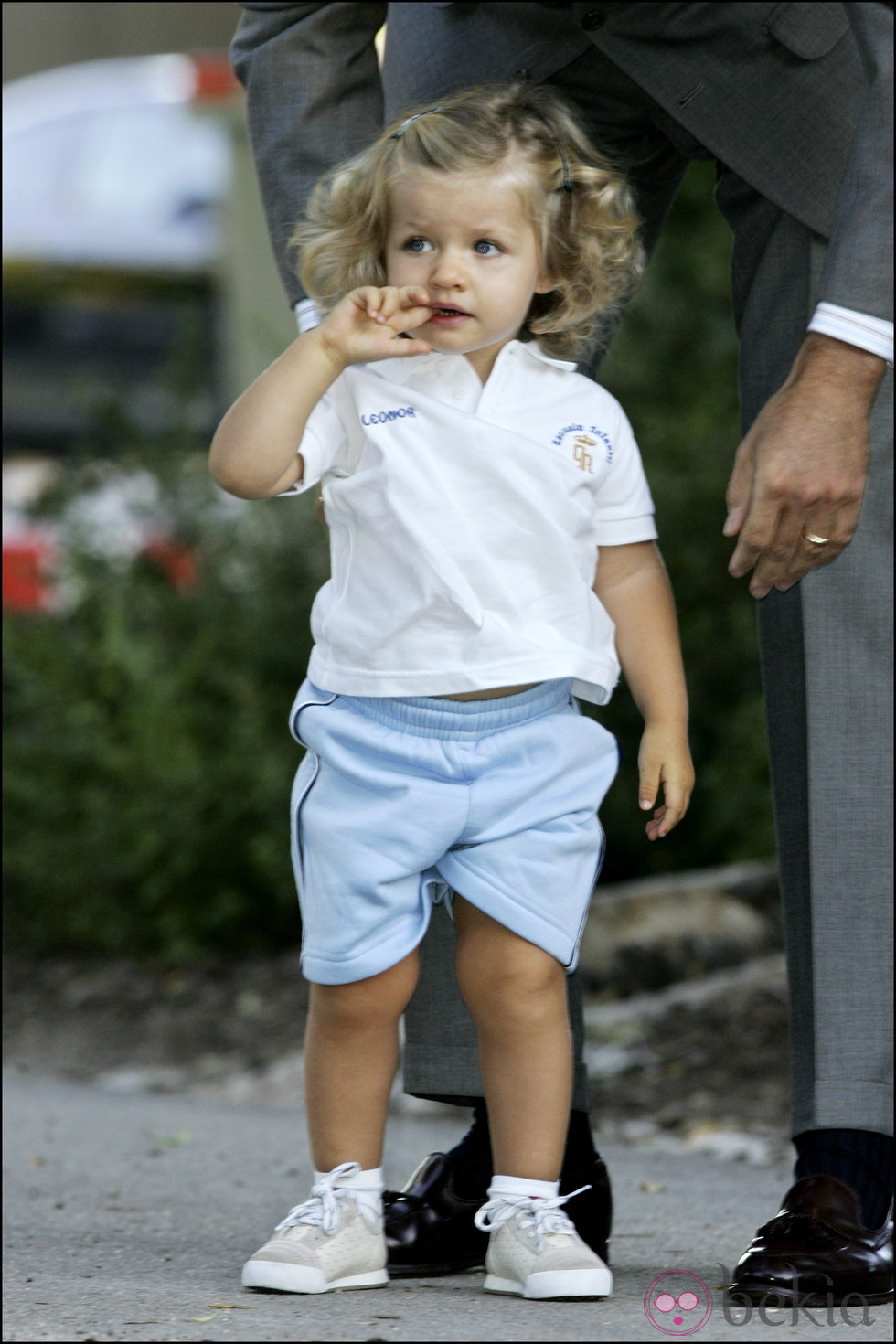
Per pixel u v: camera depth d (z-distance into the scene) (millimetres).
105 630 27516
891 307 9602
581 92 11492
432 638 9953
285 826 25875
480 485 10023
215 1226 13000
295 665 26844
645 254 12133
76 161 49688
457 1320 9047
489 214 10109
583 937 23000
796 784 11000
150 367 47844
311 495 27094
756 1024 20453
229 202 37656
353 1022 10156
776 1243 9891
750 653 24984
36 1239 12391
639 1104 18969
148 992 25562
